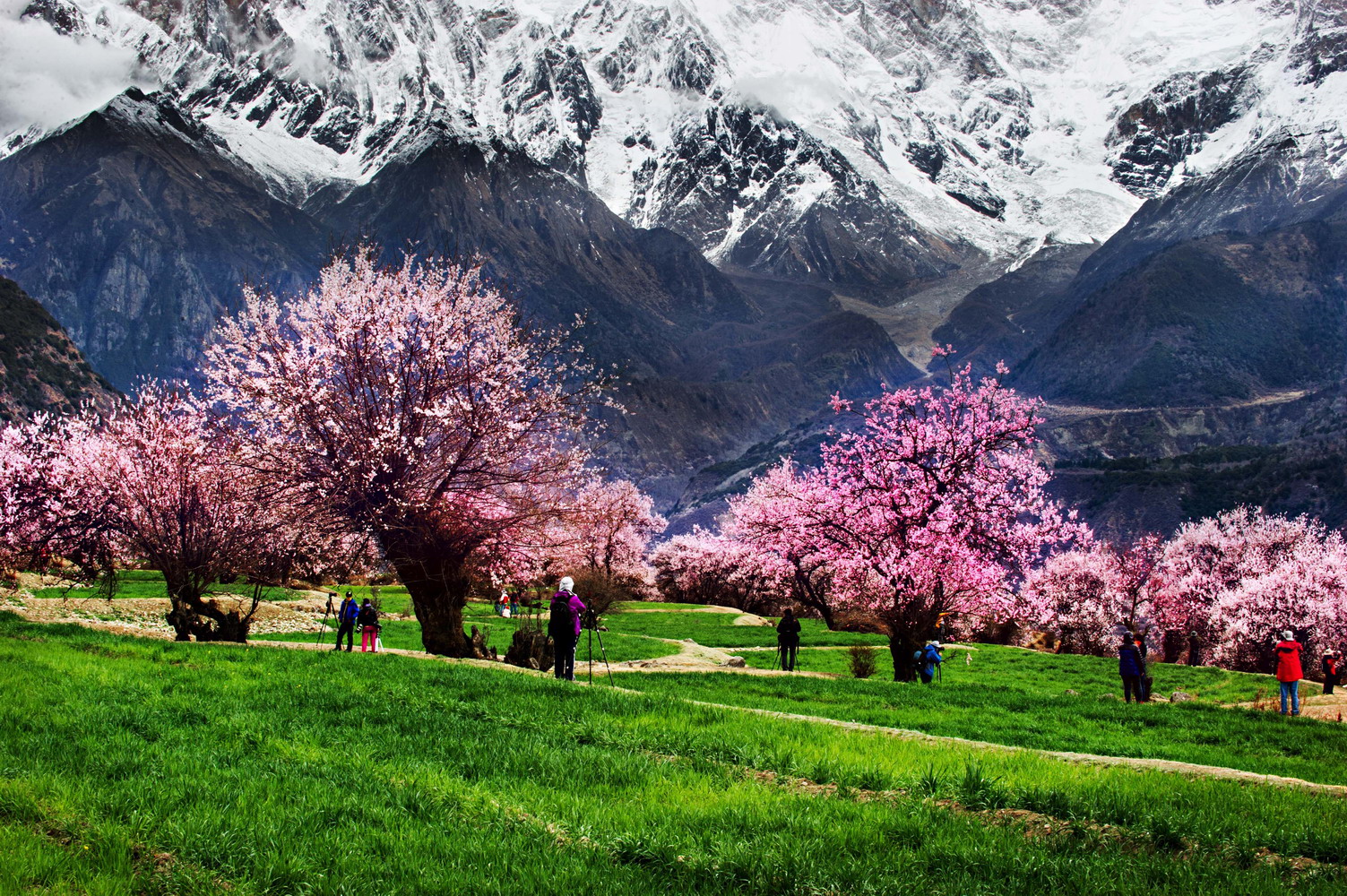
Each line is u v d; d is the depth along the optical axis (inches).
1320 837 378.6
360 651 1072.8
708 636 2210.9
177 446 1242.6
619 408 1241.4
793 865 325.7
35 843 318.3
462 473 1145.4
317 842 336.2
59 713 525.3
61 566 2058.3
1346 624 2423.7
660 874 325.1
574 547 1220.5
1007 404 1444.4
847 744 553.6
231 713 553.9
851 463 1481.3
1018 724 783.1
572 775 446.0
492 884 304.8
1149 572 3361.2
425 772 432.8
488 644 1539.1
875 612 1418.6
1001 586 1467.8
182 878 305.0
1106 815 403.5
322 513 1107.9
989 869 335.6
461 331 1151.0
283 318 1163.9
